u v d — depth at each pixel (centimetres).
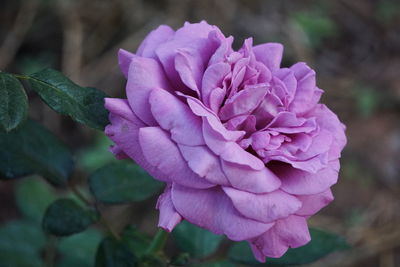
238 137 37
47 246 54
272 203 36
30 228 54
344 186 80
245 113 38
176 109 36
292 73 39
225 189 36
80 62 84
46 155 45
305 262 45
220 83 38
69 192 66
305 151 38
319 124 40
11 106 37
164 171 36
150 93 37
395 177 82
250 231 36
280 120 39
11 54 83
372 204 79
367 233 76
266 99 38
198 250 48
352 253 74
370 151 84
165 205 37
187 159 36
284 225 38
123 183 46
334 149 38
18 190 56
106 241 44
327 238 46
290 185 37
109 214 72
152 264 44
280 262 45
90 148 75
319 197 38
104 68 84
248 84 39
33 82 38
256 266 46
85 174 72
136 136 37
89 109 38
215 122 36
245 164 36
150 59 38
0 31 85
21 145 44
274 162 38
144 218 73
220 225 37
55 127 78
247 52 39
